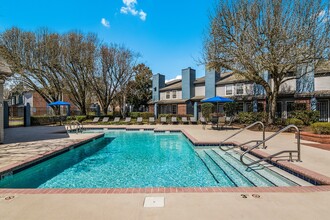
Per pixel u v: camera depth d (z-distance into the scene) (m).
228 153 8.53
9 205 3.18
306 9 13.02
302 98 18.66
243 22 14.53
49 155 7.12
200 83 28.27
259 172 5.87
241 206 3.13
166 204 3.20
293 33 12.93
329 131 9.41
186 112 27.73
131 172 6.48
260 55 13.74
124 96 31.02
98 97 27.19
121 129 18.72
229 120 19.61
